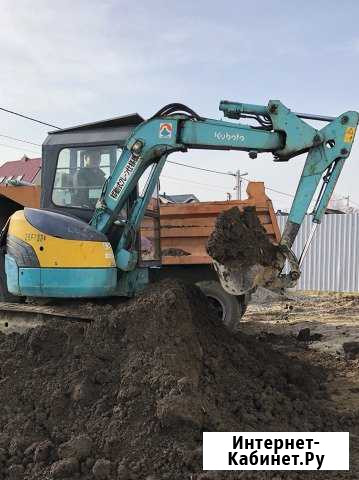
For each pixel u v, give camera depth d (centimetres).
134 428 411
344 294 1600
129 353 479
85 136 671
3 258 669
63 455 400
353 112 588
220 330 598
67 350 500
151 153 612
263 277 573
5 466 408
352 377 668
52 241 575
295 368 607
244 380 501
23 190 797
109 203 612
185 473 377
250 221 575
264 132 596
